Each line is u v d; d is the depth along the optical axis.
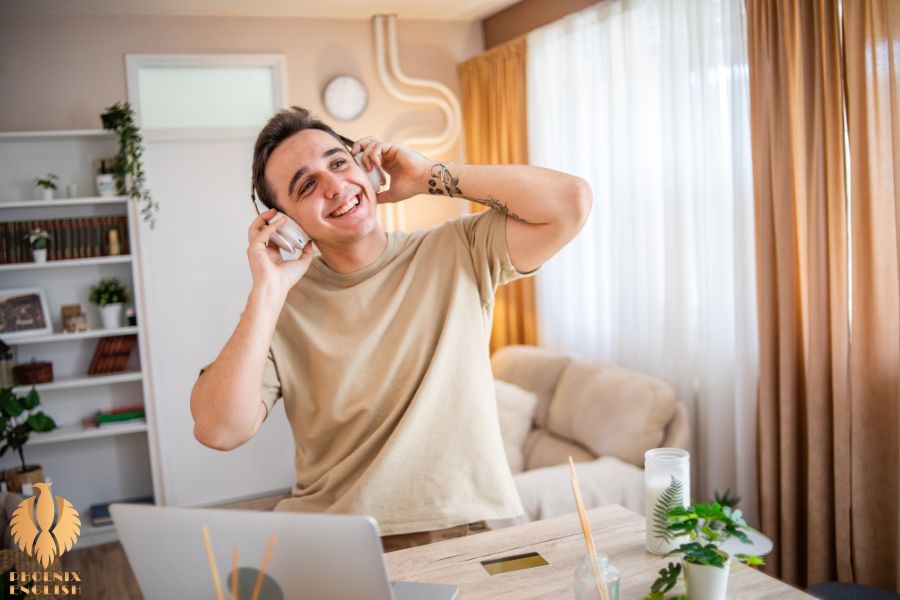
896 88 2.26
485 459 1.40
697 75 3.21
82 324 4.31
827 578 2.63
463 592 1.12
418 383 1.39
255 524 0.86
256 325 1.27
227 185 4.61
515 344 4.70
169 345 4.53
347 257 1.42
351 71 4.82
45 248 4.20
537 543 1.28
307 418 1.44
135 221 4.30
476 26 5.11
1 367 4.15
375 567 0.85
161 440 4.45
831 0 2.46
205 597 0.92
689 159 3.32
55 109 4.31
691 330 3.38
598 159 3.92
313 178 1.34
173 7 4.29
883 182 2.36
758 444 2.99
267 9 4.47
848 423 2.51
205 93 4.59
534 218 1.33
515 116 4.49
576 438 3.48
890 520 2.44
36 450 4.39
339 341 1.40
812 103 2.56
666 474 1.21
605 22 3.78
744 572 1.16
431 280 1.43
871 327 2.41
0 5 4.08
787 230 2.70
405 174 1.49
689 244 3.37
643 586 1.12
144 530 0.91
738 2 2.91
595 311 4.07
